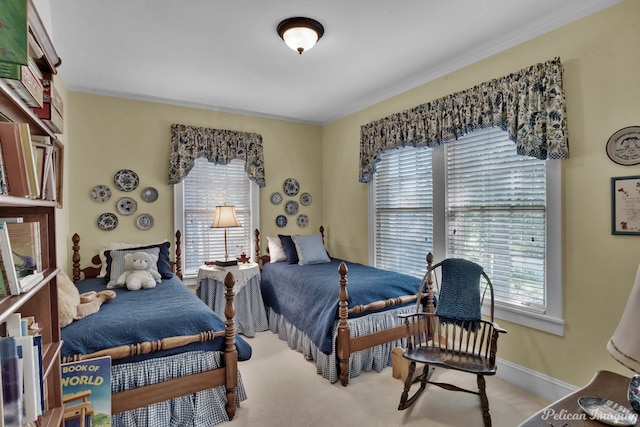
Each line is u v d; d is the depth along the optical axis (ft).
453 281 7.96
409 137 10.87
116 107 11.89
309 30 7.52
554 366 7.61
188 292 9.04
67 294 6.61
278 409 7.34
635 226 6.35
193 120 13.24
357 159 13.87
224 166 13.94
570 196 7.31
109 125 11.78
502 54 8.52
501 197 8.80
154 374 6.39
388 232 12.53
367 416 7.07
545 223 7.82
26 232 3.85
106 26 7.61
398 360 8.66
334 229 15.35
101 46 8.53
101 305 7.58
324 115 14.85
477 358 7.07
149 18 7.30
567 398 3.88
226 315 7.02
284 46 8.63
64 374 5.40
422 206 11.15
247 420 6.97
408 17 7.38
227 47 8.65
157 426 6.39
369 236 13.19
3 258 3.30
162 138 12.66
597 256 6.90
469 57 9.21
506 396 7.82
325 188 15.96
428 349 7.59
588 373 7.06
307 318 9.61
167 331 6.57
